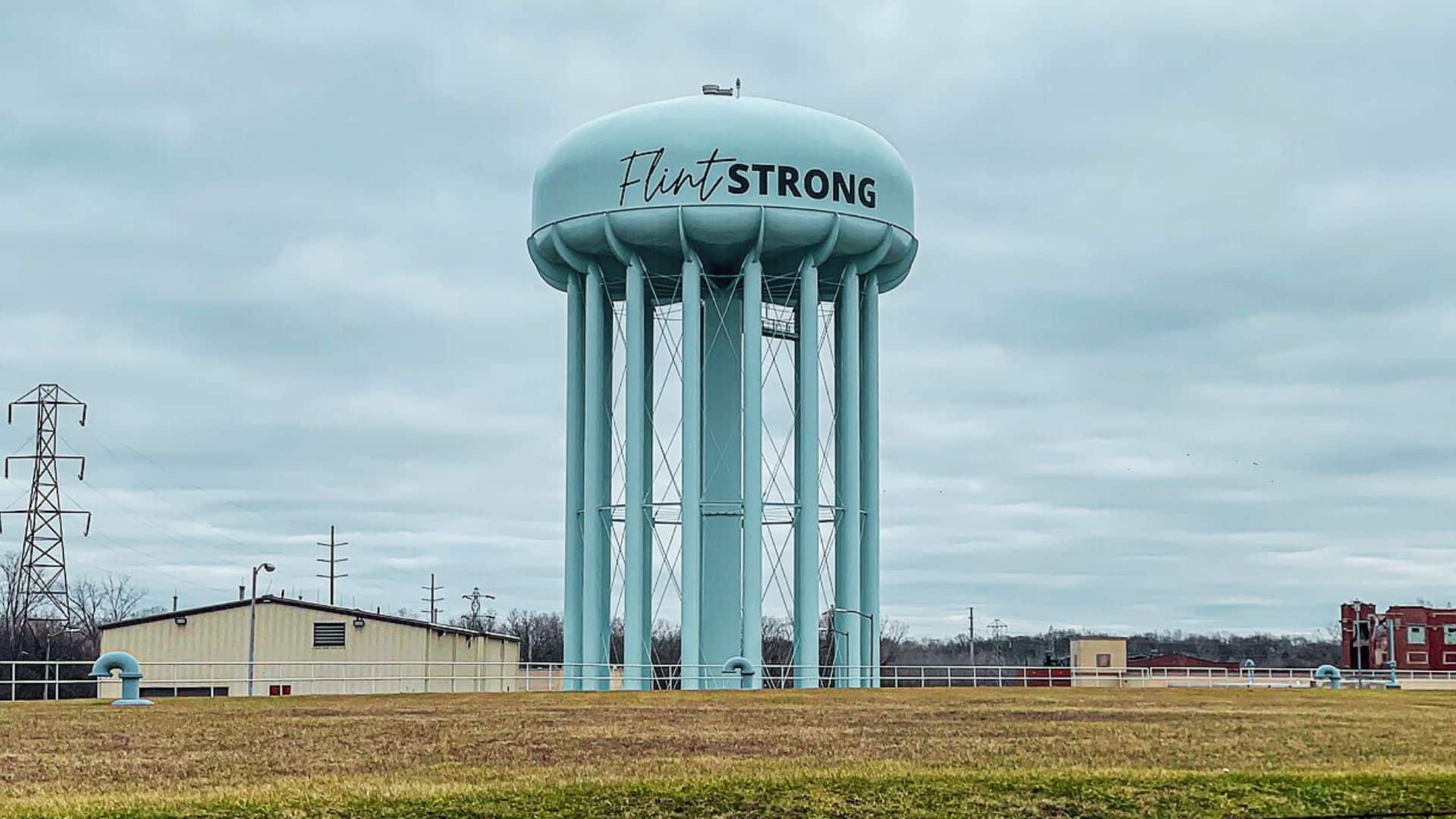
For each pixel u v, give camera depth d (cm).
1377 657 11556
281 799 1912
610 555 5188
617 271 5272
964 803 1959
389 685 5688
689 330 4950
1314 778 2134
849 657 5016
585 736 2723
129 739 2658
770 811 1905
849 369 5112
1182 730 2906
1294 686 6562
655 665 4866
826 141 5044
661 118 5025
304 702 3706
